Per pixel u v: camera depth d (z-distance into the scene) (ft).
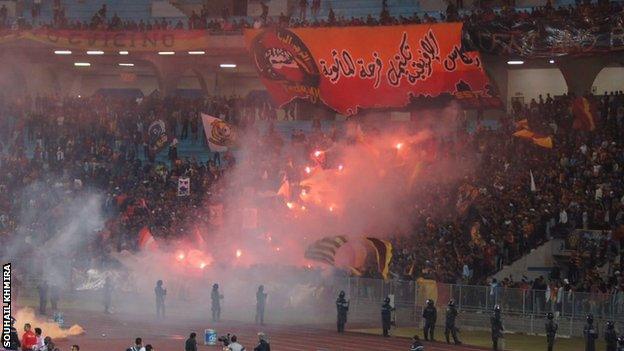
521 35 387.96
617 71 429.79
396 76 412.36
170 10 503.20
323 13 471.21
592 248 321.73
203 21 467.52
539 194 349.00
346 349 269.03
